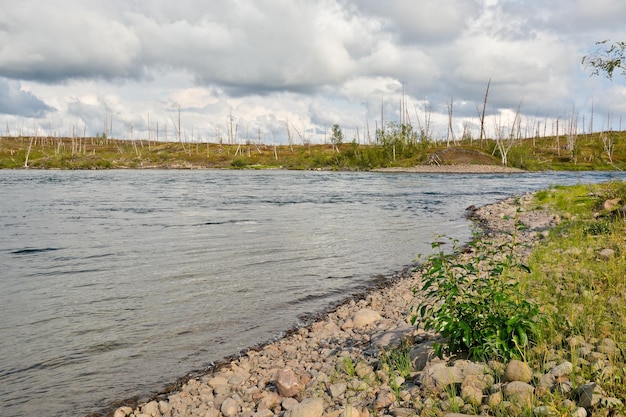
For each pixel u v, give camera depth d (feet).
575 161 431.84
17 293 41.50
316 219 96.84
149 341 30.48
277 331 32.48
